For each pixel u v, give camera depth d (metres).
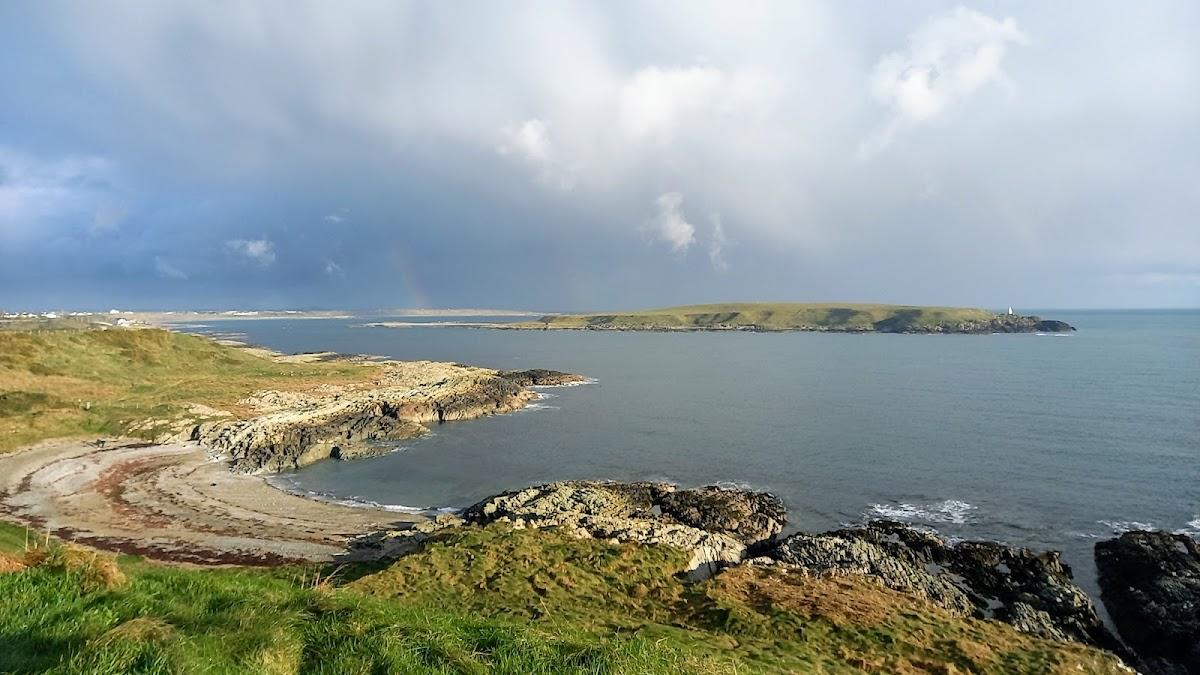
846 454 69.56
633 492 55.19
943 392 114.31
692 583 33.75
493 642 12.90
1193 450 67.88
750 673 18.59
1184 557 38.69
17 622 10.73
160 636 10.15
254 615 11.76
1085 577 39.16
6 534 38.28
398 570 32.81
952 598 35.00
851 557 38.03
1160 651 31.70
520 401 106.69
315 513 51.22
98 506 50.66
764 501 53.56
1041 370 147.00
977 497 54.00
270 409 85.69
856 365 165.62
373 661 10.92
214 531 46.00
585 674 12.30
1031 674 24.61
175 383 94.00
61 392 80.38
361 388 105.88
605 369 162.12
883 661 24.67
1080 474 59.66
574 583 31.92
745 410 99.50
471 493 58.38
